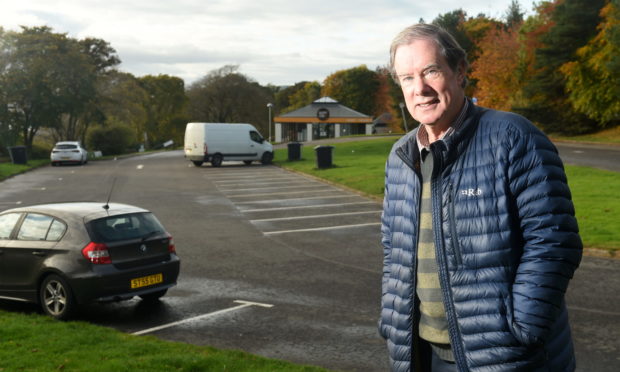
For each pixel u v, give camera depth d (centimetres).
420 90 226
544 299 202
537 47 5456
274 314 788
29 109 5372
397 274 247
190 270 1072
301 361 609
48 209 870
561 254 206
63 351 586
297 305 829
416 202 241
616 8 4400
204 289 935
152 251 852
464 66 232
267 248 1267
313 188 2420
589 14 4953
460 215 223
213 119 8888
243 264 1112
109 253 807
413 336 241
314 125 9006
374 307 812
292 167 3394
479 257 219
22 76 5144
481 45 6097
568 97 5300
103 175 3241
